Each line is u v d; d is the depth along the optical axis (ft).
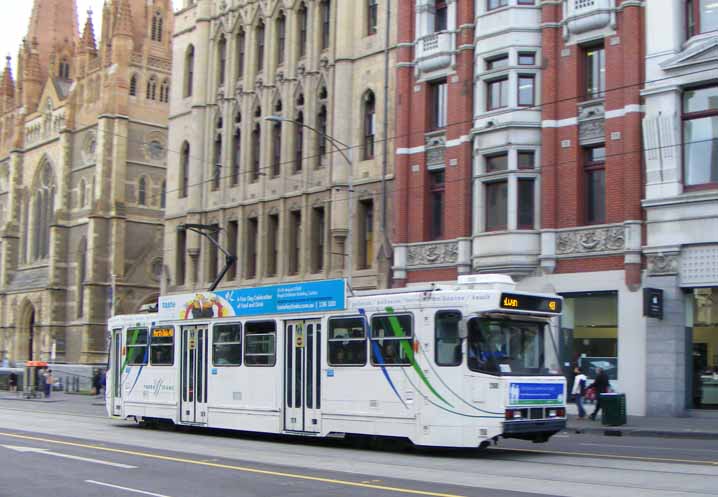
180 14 173.58
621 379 95.40
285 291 69.82
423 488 43.55
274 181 147.13
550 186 102.99
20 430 81.76
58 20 328.08
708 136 91.86
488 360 57.62
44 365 174.40
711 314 91.20
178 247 169.07
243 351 73.10
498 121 106.01
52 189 287.28
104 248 255.70
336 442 70.74
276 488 43.88
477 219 107.76
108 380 91.09
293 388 68.28
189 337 79.56
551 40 104.53
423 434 58.59
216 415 74.95
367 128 131.44
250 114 153.58
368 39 131.54
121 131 258.16
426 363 59.06
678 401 91.09
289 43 146.00
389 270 122.11
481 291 58.18
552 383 60.29
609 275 97.60
